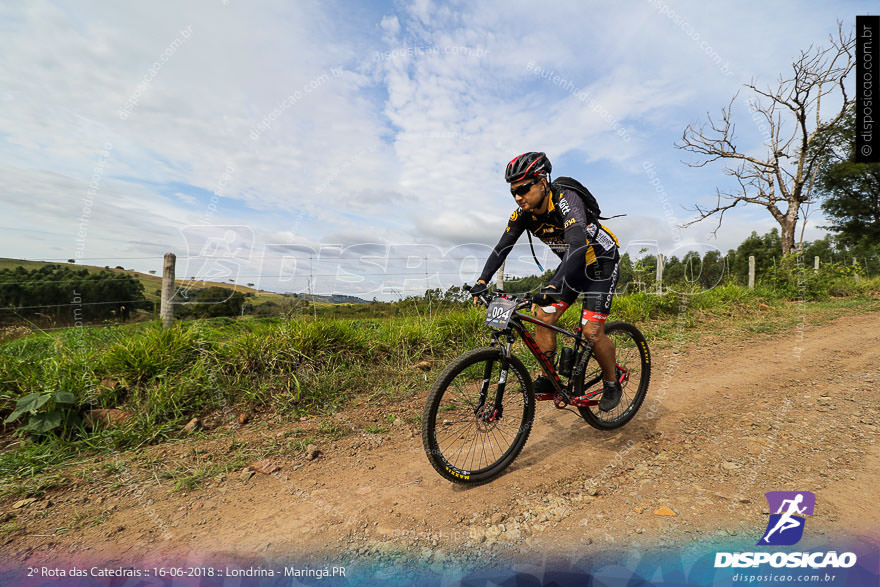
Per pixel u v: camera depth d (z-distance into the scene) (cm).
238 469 216
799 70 1274
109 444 240
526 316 209
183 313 439
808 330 589
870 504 155
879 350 438
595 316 231
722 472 189
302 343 355
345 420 282
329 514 173
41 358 314
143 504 185
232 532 162
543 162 224
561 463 211
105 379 295
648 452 217
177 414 276
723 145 1445
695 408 283
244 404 299
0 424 252
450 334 455
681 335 570
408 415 290
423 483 197
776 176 1384
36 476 207
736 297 852
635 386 273
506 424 257
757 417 257
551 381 223
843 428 229
